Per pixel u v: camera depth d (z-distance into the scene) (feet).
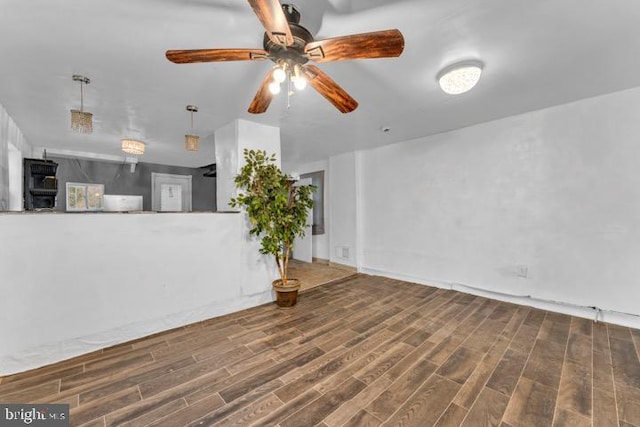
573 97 8.30
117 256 7.18
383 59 6.03
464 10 4.54
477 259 10.96
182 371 5.97
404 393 5.24
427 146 12.42
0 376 5.74
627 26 4.94
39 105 8.29
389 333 7.73
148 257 7.68
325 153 16.05
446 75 6.32
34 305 6.08
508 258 10.14
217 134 10.90
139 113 9.09
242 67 6.23
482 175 10.73
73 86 7.08
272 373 5.89
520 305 9.82
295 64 4.66
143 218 7.61
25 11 4.34
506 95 8.10
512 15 4.66
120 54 5.68
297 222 9.95
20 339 5.94
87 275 6.75
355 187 15.31
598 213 8.34
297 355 6.60
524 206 9.71
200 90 7.41
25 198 11.69
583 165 8.55
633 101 7.72
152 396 5.18
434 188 12.23
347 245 15.87
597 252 8.38
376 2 4.31
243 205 9.57
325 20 4.76
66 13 4.43
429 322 8.45
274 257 10.55
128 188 17.63
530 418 4.60
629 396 5.11
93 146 13.60
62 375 5.82
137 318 7.50
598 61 6.20
